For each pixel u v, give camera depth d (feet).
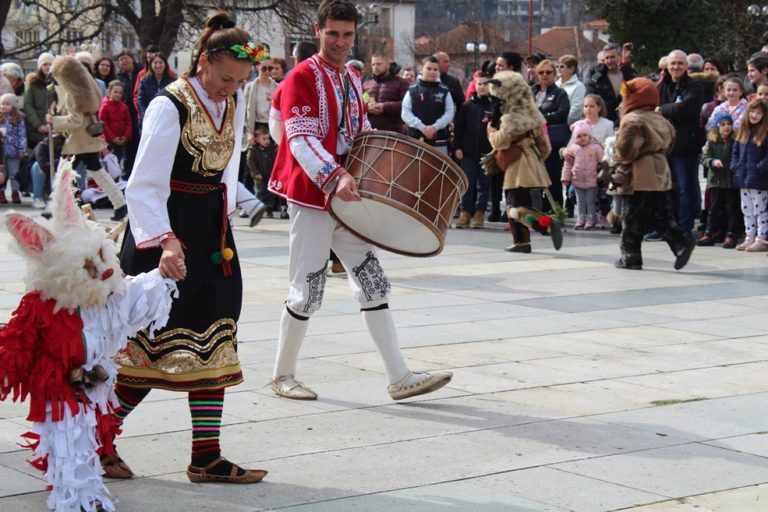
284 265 38.32
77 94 45.68
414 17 242.78
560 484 16.74
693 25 93.15
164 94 16.29
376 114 48.75
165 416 19.99
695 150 46.06
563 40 255.09
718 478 17.12
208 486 16.47
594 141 49.93
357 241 21.17
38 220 14.25
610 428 19.70
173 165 16.33
